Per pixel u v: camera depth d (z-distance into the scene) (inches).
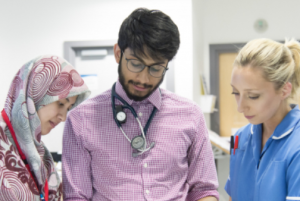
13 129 32.3
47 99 33.5
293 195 32.1
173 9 99.5
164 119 41.7
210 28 133.8
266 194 35.4
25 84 32.3
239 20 132.4
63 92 34.1
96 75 103.3
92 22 101.3
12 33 102.1
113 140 39.8
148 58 34.1
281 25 130.3
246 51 35.6
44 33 102.0
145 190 38.5
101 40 100.6
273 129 38.5
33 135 32.8
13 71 102.6
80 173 39.3
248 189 39.7
